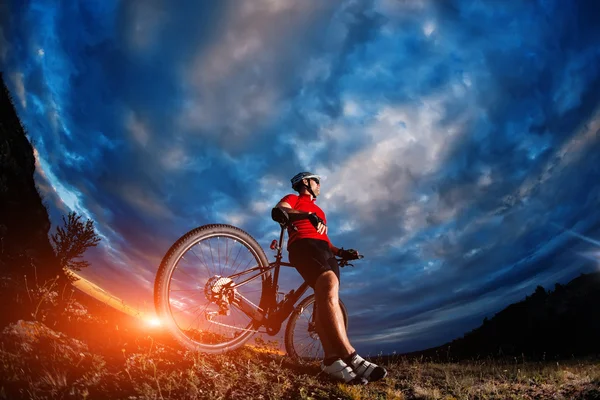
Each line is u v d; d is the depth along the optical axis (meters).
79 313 2.96
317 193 3.66
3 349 2.00
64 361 2.16
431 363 5.55
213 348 3.08
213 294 3.02
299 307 3.78
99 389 2.07
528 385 4.02
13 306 2.50
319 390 2.90
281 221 3.23
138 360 2.51
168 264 2.89
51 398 1.85
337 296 3.07
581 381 4.09
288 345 3.65
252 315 3.22
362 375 2.90
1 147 5.64
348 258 3.64
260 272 3.31
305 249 3.22
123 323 3.17
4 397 1.72
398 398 3.08
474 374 4.70
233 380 2.73
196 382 2.49
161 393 2.24
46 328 2.37
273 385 2.82
